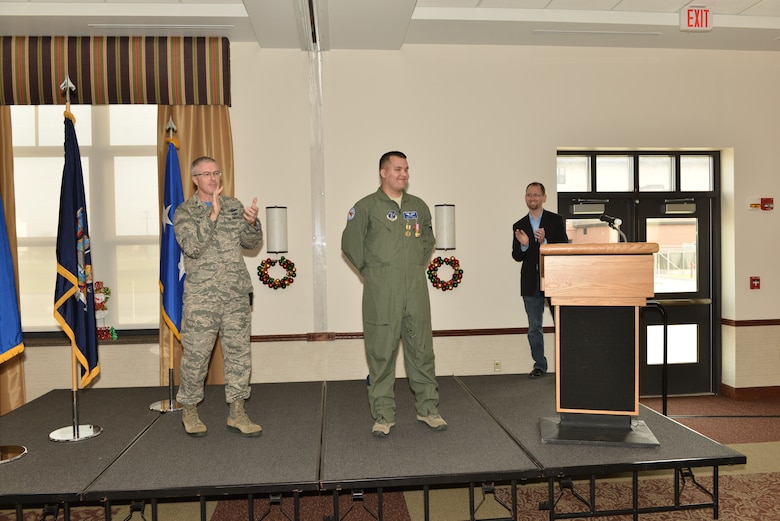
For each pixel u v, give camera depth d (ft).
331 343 17.33
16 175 17.34
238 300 11.15
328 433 11.24
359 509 11.02
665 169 19.06
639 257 10.48
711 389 19.38
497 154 17.79
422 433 11.15
